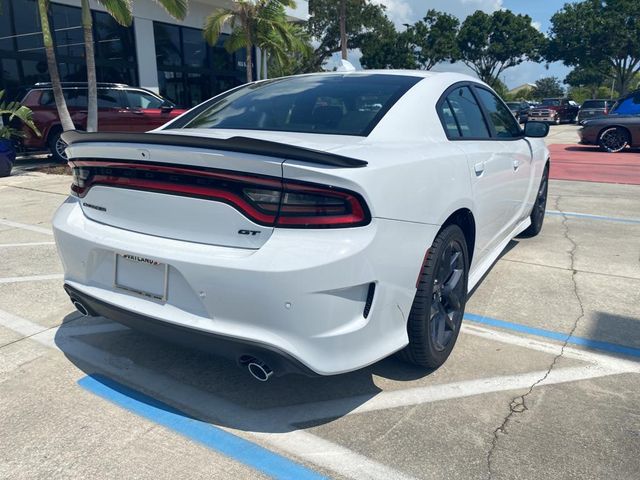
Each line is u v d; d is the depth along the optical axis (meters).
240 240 2.13
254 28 15.82
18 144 11.41
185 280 2.18
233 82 19.80
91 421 2.41
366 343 2.24
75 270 2.60
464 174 2.87
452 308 2.94
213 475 2.07
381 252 2.16
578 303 3.75
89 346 3.13
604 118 14.13
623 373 2.81
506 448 2.21
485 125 3.65
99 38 14.95
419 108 2.89
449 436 2.30
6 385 2.70
